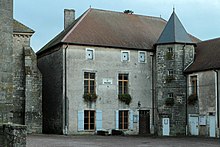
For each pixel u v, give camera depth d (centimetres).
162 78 3422
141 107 3459
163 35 3462
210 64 3147
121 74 3431
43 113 3559
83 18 3525
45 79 3572
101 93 3328
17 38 3200
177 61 3381
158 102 3422
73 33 3322
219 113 3017
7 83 1577
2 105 1553
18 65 3183
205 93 3166
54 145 2116
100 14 3672
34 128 3134
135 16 3881
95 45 3319
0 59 1556
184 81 3381
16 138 1347
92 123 3291
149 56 3534
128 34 3578
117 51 3419
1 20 1565
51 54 3475
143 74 3497
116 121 3359
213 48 3375
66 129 3181
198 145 2325
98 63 3338
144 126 3475
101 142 2439
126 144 2323
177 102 3359
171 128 3341
